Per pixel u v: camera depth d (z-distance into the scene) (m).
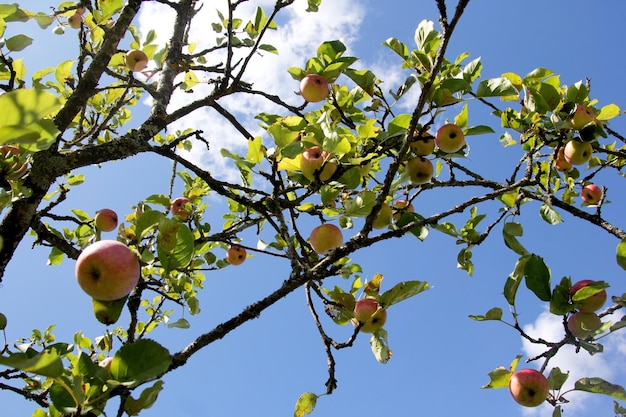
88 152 3.21
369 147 3.81
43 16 3.59
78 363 2.14
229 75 4.14
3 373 3.55
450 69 4.11
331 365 2.92
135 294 2.86
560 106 3.84
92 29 4.51
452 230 3.83
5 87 3.69
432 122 3.47
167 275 2.44
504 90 3.37
